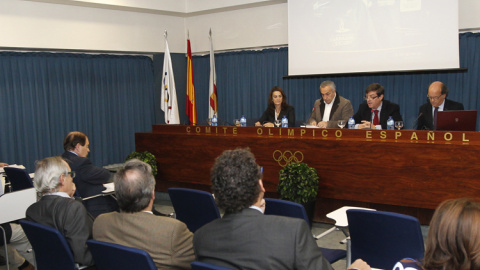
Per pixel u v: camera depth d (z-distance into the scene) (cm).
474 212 105
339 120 451
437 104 416
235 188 150
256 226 146
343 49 609
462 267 104
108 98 724
